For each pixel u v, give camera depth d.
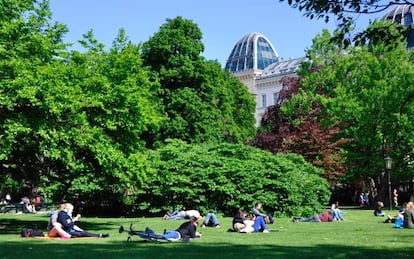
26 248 12.99
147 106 20.61
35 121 17.59
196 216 16.06
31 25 19.81
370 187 46.84
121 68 20.25
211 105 47.41
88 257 11.01
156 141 43.62
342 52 49.28
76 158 19.92
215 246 13.59
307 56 49.34
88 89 19.02
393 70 40.97
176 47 46.75
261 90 94.50
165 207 31.25
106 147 18.97
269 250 12.52
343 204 55.22
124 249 12.74
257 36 102.06
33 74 17.53
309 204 31.69
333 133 40.88
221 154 33.47
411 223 20.88
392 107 39.84
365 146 41.91
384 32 7.92
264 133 46.78
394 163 41.38
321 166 39.25
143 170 20.30
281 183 30.34
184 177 30.78
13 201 47.69
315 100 43.88
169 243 14.55
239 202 30.41
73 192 32.00
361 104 40.91
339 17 7.87
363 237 16.53
